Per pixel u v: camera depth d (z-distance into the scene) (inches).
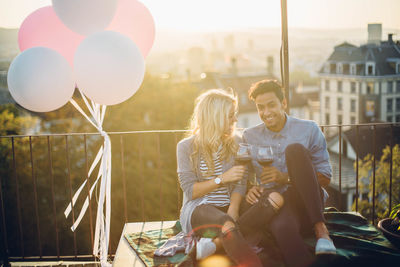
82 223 454.6
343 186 636.1
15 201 461.4
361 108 1168.8
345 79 1243.2
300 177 77.7
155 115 666.8
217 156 87.0
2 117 469.4
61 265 109.3
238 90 1528.1
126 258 88.1
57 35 94.0
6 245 113.7
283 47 116.9
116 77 85.9
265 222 77.7
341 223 95.7
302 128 93.2
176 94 706.2
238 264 72.2
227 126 86.4
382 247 80.4
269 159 82.7
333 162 770.2
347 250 78.2
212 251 76.1
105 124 545.0
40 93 87.7
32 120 494.0
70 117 513.3
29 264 110.8
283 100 93.2
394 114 1101.1
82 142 503.2
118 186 508.7
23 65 87.3
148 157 552.4
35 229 458.3
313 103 1766.7
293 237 72.7
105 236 96.4
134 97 629.6
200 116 86.5
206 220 78.3
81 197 460.1
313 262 70.8
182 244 89.3
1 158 458.0
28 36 93.7
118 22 98.4
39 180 465.7
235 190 85.6
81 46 86.3
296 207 78.9
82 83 87.4
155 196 518.6
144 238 98.3
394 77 1027.9
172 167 584.1
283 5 115.7
